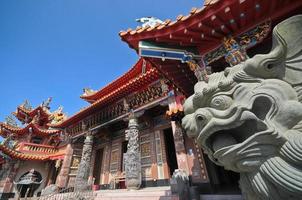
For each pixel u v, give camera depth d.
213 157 2.93
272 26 4.23
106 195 10.22
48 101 26.84
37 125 24.14
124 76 16.66
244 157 2.40
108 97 13.26
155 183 12.16
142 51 4.66
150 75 10.67
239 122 2.48
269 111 2.41
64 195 11.63
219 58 4.77
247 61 2.74
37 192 18.70
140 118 13.66
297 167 2.09
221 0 3.86
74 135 17.67
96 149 18.64
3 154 18.03
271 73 2.64
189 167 8.90
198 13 4.12
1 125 23.08
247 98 2.54
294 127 2.27
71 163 17.14
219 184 8.87
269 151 2.30
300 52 2.56
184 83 6.55
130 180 10.55
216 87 2.83
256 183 2.35
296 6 3.85
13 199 16.00
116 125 17.31
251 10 4.03
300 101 2.38
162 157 12.77
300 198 2.06
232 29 4.53
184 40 4.80
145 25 4.79
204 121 2.73
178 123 9.79
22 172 18.72
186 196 7.24
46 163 20.45
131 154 11.20
